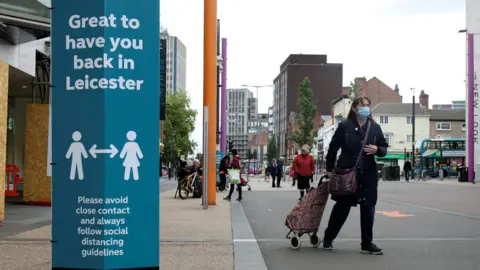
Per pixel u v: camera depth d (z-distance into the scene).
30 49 18.08
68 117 4.34
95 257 4.30
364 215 7.82
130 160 4.35
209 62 16.70
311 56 147.38
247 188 32.69
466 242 8.95
